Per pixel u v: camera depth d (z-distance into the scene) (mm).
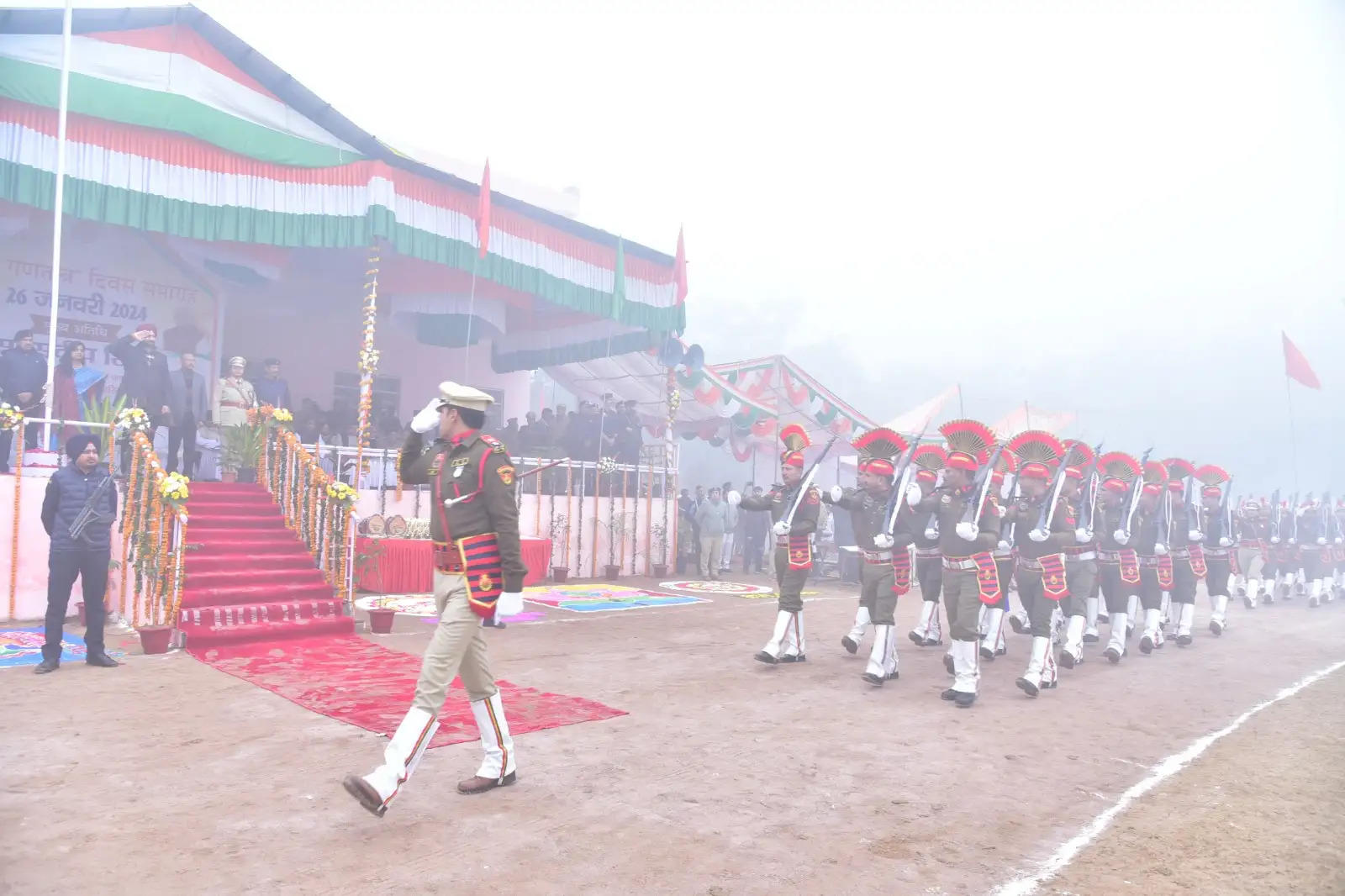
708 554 19031
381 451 14609
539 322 21594
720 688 7832
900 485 8062
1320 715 7059
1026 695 7914
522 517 16391
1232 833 4516
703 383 20438
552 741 5918
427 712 4473
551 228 16234
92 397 14422
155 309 16594
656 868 3961
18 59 10859
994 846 4332
